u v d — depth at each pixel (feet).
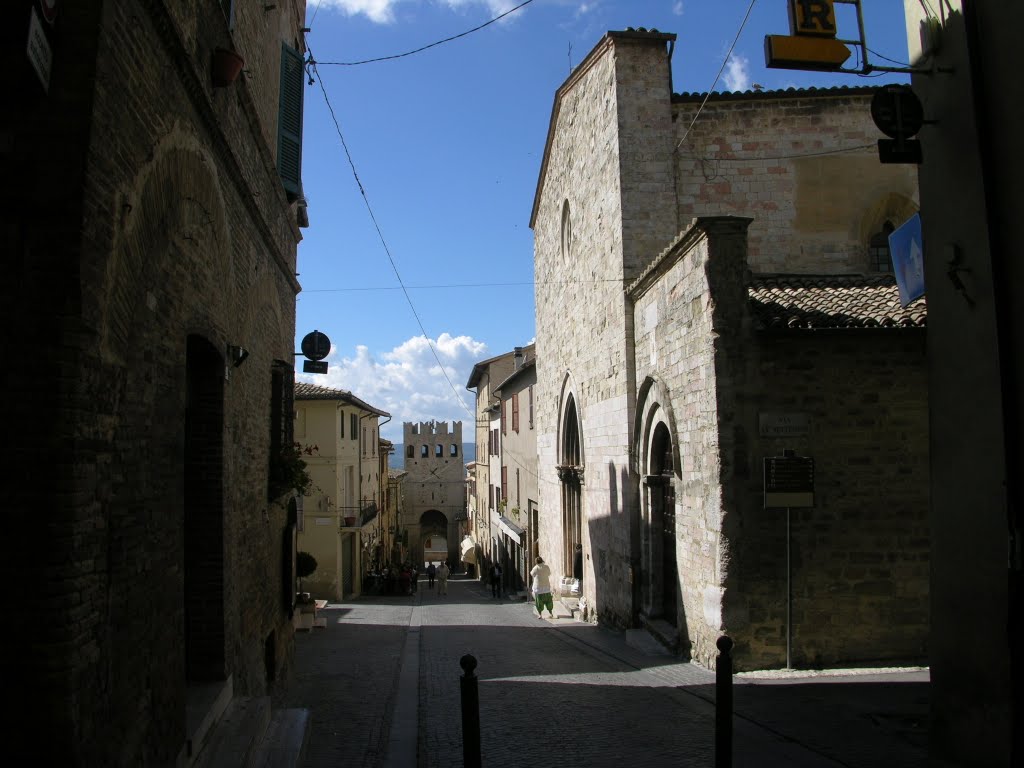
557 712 29.71
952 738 19.95
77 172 12.76
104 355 13.94
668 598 50.16
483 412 174.60
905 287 23.67
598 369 63.77
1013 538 17.61
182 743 18.88
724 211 56.65
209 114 20.49
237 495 26.63
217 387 24.03
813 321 37.19
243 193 26.68
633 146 56.49
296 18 41.68
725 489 36.65
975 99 18.80
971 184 19.27
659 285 47.14
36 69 12.14
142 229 15.96
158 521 17.57
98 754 13.52
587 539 69.41
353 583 118.83
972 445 19.33
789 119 57.72
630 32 57.16
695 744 23.94
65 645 12.38
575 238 72.64
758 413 37.04
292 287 41.96
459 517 237.66
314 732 27.73
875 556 36.86
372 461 149.28
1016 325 17.81
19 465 12.41
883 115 20.92
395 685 37.29
